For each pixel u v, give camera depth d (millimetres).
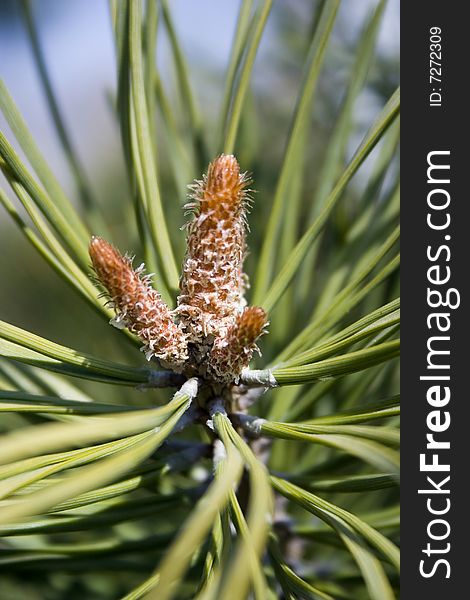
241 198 272
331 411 326
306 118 319
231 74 303
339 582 314
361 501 335
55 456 254
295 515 332
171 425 258
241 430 292
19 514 223
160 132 399
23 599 321
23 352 275
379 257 286
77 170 320
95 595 325
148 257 296
